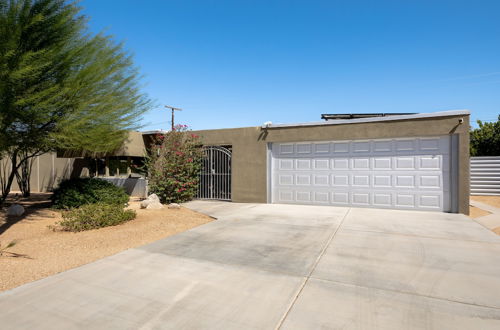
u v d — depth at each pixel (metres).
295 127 10.40
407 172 9.01
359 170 9.63
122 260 4.45
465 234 5.99
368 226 6.77
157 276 3.83
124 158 16.02
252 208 9.66
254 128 11.09
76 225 6.39
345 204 9.84
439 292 3.35
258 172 11.02
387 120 9.11
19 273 3.95
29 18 7.48
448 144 8.56
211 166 12.08
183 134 11.87
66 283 3.61
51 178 17.28
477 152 19.38
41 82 7.94
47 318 2.82
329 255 4.68
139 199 12.59
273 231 6.32
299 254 4.73
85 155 13.75
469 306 3.03
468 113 8.17
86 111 8.61
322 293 3.32
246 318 2.80
